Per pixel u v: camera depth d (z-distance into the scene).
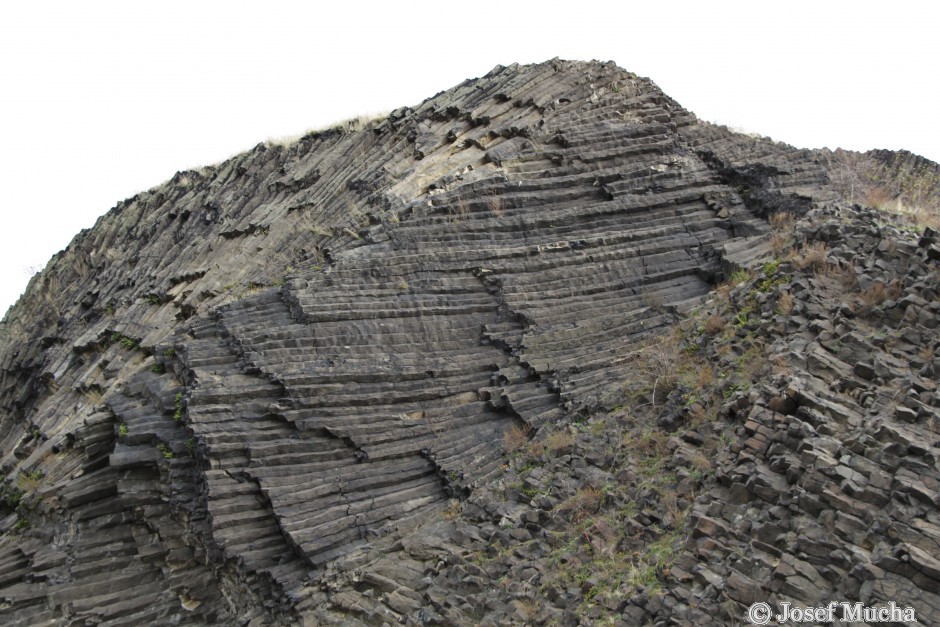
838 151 29.05
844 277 16.61
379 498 17.80
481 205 23.59
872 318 15.26
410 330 20.53
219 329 20.77
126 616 18.81
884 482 12.03
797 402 13.96
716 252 22.22
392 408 19.23
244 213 28.89
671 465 15.13
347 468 18.19
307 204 26.41
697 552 12.79
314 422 18.36
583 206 24.00
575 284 21.83
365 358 19.72
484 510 16.77
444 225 22.92
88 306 32.31
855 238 17.44
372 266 21.52
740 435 14.27
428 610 14.96
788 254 18.56
